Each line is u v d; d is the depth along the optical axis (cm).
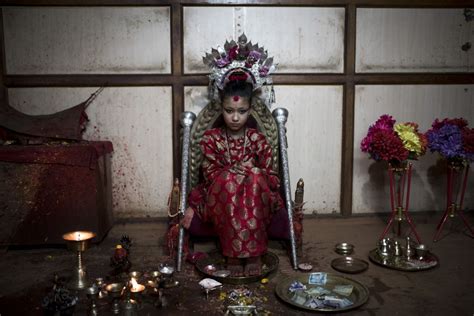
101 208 322
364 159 373
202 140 296
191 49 352
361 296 234
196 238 322
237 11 351
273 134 320
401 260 286
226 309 228
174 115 354
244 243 259
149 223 361
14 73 349
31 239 308
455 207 328
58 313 213
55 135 324
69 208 309
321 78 359
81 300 238
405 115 372
